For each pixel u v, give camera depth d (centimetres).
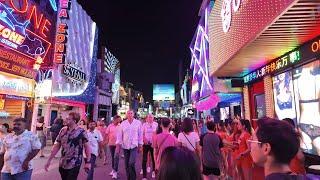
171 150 187
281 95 903
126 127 799
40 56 1712
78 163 557
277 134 172
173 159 179
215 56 1149
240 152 700
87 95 2966
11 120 1508
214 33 1173
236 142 788
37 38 1684
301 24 578
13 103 1583
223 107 2048
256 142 184
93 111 3472
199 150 645
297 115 801
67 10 2011
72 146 555
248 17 688
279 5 516
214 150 638
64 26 1941
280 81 908
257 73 1098
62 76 2341
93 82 3173
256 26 634
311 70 725
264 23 588
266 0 577
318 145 700
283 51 809
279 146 170
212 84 1505
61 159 554
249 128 707
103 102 3900
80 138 565
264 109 1098
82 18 2861
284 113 882
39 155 1427
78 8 2752
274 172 170
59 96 2278
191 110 3434
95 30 3253
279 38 675
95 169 1115
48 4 1858
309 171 413
